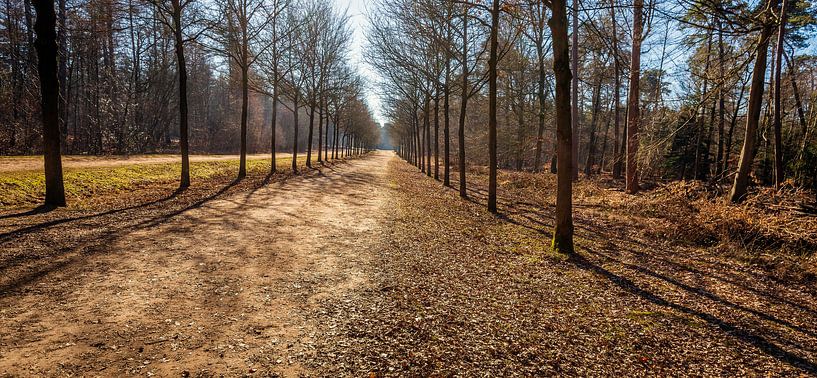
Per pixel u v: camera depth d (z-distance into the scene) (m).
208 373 3.04
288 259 6.21
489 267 6.32
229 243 6.98
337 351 3.45
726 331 4.29
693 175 24.33
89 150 29.72
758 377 3.36
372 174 26.20
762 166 19.73
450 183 22.05
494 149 12.10
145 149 34.62
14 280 4.77
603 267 6.53
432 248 7.36
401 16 14.34
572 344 3.80
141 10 13.30
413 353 3.46
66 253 5.90
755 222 8.61
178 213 9.54
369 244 7.37
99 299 4.37
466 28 14.95
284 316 4.14
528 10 9.45
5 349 3.27
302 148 73.75
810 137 18.52
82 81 32.19
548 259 6.84
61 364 3.09
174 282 4.99
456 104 35.25
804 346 3.99
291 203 11.90
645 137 12.86
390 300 4.70
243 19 17.58
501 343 3.73
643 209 11.80
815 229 8.16
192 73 42.19
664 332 4.18
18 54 25.27
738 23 6.55
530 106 29.27
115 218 8.59
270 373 3.07
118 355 3.26
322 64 28.41
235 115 56.12
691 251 7.93
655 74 20.50
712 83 10.13
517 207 13.42
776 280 6.23
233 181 17.78
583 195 15.30
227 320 4.00
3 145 23.95
